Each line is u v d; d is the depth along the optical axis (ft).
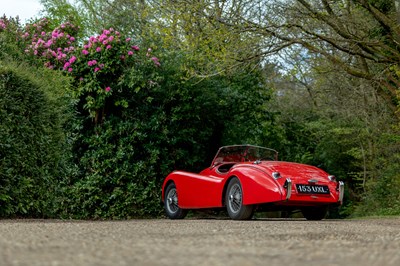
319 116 71.92
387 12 46.44
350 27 42.55
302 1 38.78
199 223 19.98
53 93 29.89
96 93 39.19
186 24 39.50
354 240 11.06
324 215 27.20
